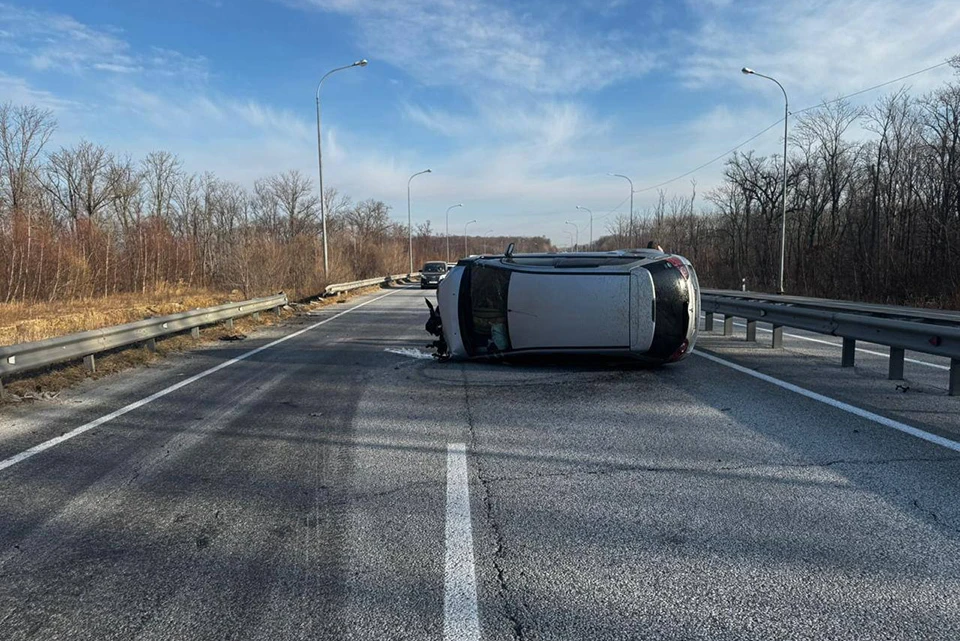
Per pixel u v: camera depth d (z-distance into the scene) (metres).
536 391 7.64
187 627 2.78
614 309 8.50
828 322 8.81
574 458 5.03
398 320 17.83
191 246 40.97
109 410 6.94
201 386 8.28
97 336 9.23
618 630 2.69
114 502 4.26
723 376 8.26
